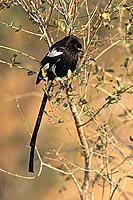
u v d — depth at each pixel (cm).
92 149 1127
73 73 978
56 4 1081
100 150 1125
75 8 1029
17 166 2034
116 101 999
